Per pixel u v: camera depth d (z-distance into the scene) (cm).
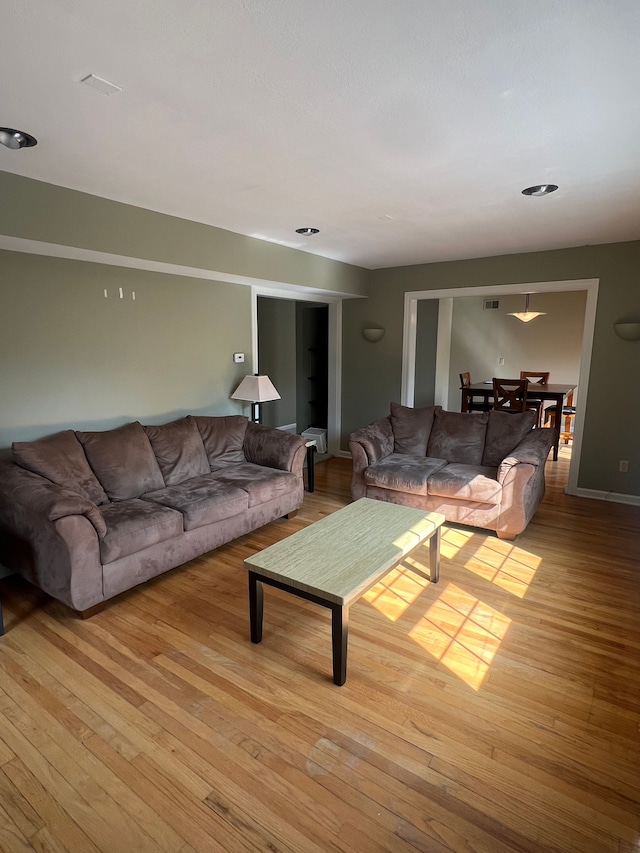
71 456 309
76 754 179
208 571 322
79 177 260
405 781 167
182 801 160
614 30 135
